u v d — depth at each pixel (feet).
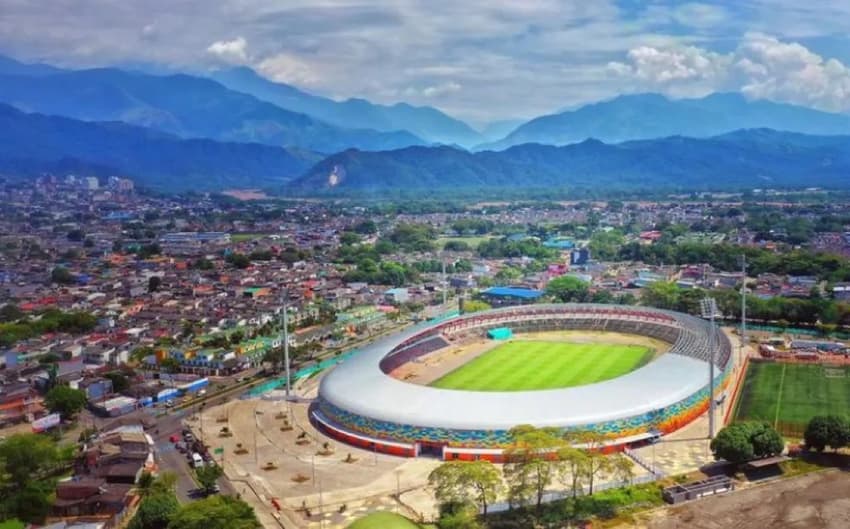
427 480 617.21
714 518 523.70
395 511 557.33
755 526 509.76
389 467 652.89
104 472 628.28
